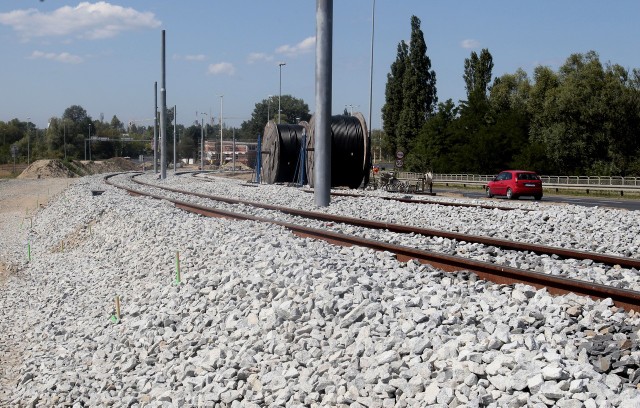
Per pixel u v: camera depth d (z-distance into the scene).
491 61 96.94
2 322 14.75
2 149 163.50
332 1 24.81
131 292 13.72
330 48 24.97
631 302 8.48
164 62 57.19
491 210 22.09
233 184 46.91
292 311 8.67
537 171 76.06
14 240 29.78
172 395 8.02
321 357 7.66
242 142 187.50
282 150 48.47
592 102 76.31
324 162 25.58
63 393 9.39
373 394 6.59
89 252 20.95
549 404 5.81
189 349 9.05
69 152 175.50
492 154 80.81
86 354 10.54
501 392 6.09
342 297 9.00
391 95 95.06
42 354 11.57
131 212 23.48
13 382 10.74
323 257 12.09
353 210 24.53
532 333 7.31
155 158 79.06
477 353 6.61
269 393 7.34
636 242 16.12
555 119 79.88
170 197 32.84
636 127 77.25
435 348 7.00
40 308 15.27
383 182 46.12
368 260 12.14
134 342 10.11
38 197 53.84
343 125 43.25
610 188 51.03
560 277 9.58
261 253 12.38
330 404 6.76
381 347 7.27
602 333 7.49
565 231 17.95
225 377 7.84
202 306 10.32
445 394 6.13
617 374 6.44
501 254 13.76
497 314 8.00
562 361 6.42
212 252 14.02
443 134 87.56
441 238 15.77
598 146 77.56
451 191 56.28
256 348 8.30
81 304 14.32
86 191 42.09
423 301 8.55
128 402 8.27
